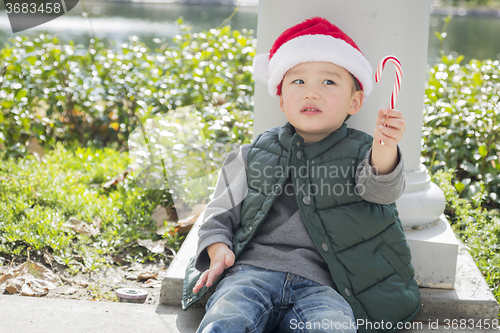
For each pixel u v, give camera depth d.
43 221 2.67
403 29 2.20
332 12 2.17
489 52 10.55
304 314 1.59
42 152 3.87
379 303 1.73
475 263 2.27
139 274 2.44
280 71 1.91
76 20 11.70
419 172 2.33
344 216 1.79
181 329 1.87
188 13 18.92
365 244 1.79
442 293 2.03
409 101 2.27
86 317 1.91
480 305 1.97
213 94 4.03
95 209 2.95
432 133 3.59
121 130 4.13
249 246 1.84
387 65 2.20
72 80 4.27
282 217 1.84
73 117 4.30
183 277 2.04
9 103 3.82
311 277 1.70
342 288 1.72
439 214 2.28
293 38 1.92
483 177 3.42
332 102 1.85
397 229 1.85
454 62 4.05
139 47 4.66
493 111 3.37
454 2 31.73
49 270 2.38
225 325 1.50
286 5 2.23
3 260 2.45
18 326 1.80
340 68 1.87
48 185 3.17
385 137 1.63
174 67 4.41
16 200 2.90
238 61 4.57
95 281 2.36
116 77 4.33
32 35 7.79
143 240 2.71
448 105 3.48
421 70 2.29
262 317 1.60
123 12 17.97
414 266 2.09
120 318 1.92
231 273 1.78
